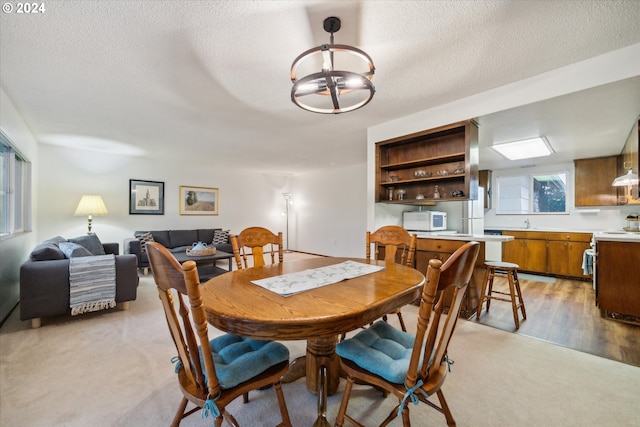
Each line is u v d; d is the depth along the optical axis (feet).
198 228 20.35
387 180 11.98
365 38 5.89
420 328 3.20
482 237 8.93
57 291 8.29
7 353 6.70
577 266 14.17
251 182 23.38
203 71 7.15
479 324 8.52
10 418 4.58
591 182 14.60
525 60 6.79
